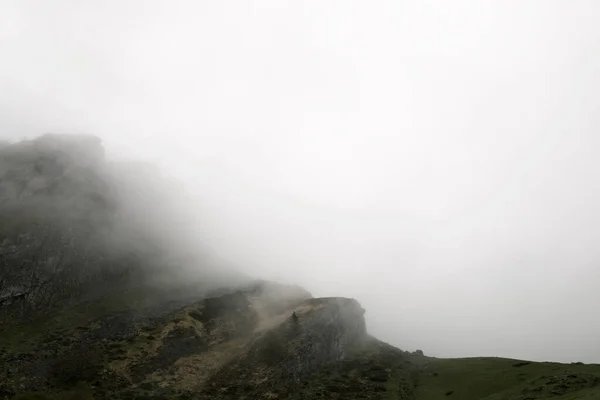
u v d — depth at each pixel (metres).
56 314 100.50
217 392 87.25
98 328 99.25
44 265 108.38
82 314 103.69
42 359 82.06
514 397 73.75
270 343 109.12
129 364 89.12
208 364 99.00
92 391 77.25
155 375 88.50
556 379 76.56
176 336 104.81
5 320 91.69
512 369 96.12
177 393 84.12
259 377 94.75
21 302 97.69
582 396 58.56
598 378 72.00
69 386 77.25
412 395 92.00
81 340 92.44
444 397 87.69
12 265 102.19
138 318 110.12
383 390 95.38
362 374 107.56
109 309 110.06
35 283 103.25
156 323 110.00
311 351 108.88
